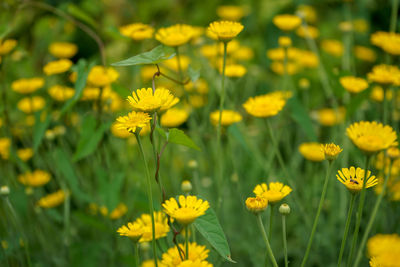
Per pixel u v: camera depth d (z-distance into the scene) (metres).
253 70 1.74
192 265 0.84
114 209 1.09
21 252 1.16
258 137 1.63
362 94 1.14
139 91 0.89
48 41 1.92
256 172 1.36
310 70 1.89
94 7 1.95
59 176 1.19
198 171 1.42
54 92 1.27
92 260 1.14
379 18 2.11
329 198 1.21
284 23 1.28
